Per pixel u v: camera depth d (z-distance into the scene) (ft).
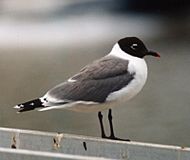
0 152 21.44
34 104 27.78
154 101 55.98
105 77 28.17
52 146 25.72
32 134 25.86
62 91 28.09
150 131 48.80
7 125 50.44
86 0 107.55
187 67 69.26
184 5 101.55
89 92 27.96
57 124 50.16
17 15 105.70
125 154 25.59
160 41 87.61
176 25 95.50
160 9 101.19
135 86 28.30
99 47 86.79
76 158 20.75
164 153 25.52
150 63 71.61
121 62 28.58
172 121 50.78
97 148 25.72
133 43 28.81
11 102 57.77
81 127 49.16
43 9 107.96
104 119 50.65
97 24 100.83
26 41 91.86
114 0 104.63
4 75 69.67
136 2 103.35
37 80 66.69
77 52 83.41
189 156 25.45
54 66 74.23
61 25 101.55
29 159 21.17
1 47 88.33
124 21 100.63
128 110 53.36
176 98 56.90
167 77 64.95
